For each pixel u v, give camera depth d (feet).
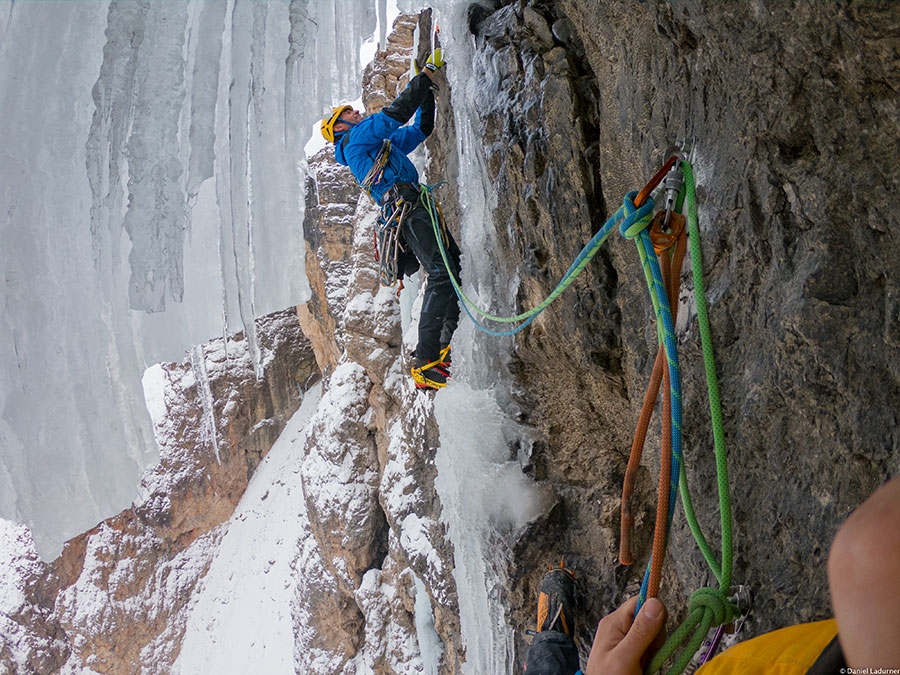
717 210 6.09
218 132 7.95
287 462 54.03
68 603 49.44
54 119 6.56
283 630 46.14
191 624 51.78
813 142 4.98
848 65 4.41
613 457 10.48
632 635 4.43
